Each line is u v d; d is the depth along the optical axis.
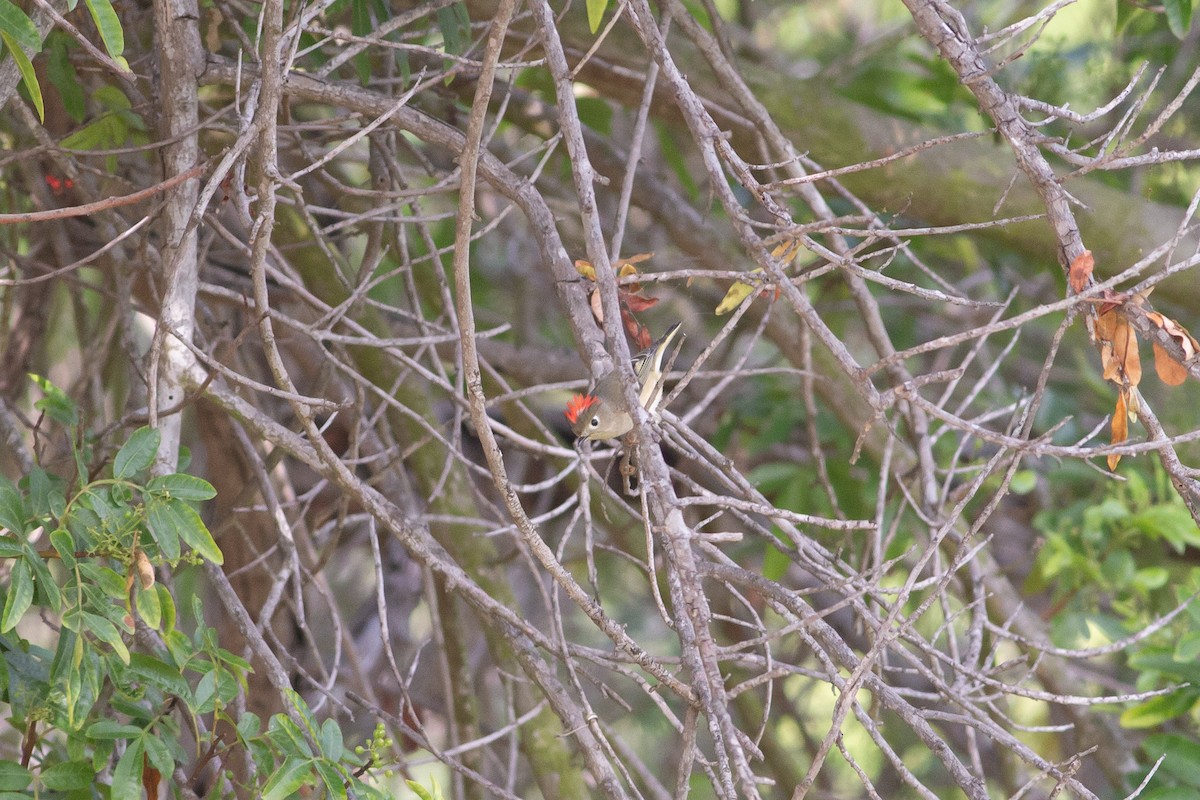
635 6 5.72
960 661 7.48
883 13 16.23
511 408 11.73
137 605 5.40
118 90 8.08
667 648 15.91
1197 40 11.92
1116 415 5.00
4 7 5.02
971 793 5.07
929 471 7.96
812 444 8.60
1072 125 11.08
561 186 11.77
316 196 10.49
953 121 11.78
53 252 9.94
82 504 5.54
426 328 7.58
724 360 12.38
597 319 6.31
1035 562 10.97
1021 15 13.04
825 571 6.29
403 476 9.79
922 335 14.38
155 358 5.74
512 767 8.05
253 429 6.55
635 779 10.80
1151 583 10.36
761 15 16.33
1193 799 7.80
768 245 5.27
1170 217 9.62
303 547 10.56
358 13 7.52
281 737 5.40
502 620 6.68
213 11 7.39
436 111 9.62
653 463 4.92
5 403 8.66
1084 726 10.16
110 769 6.16
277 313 6.32
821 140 9.68
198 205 5.34
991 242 10.41
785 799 11.87
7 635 5.95
